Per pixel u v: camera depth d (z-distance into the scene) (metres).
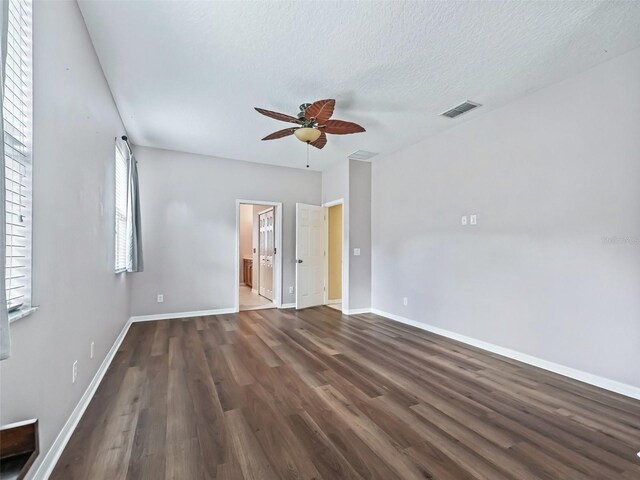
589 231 2.73
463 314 3.89
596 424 2.10
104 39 2.38
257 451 1.80
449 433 1.99
